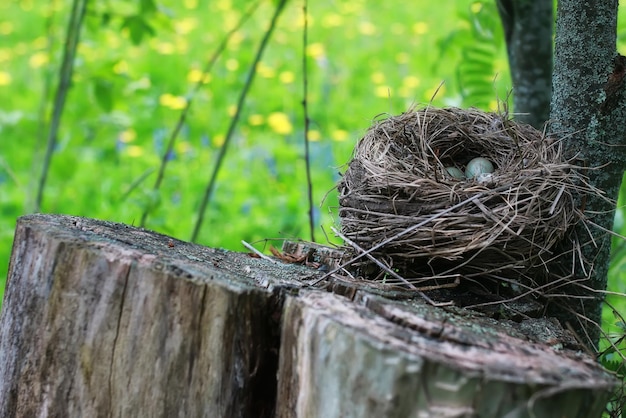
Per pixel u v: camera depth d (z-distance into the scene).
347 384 1.25
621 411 1.41
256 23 3.69
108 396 1.34
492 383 1.22
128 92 2.23
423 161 1.43
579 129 1.45
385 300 1.32
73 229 1.40
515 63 1.60
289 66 3.24
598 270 1.45
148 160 2.56
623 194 1.75
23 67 3.38
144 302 1.33
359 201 1.40
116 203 2.25
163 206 2.22
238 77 3.12
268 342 1.33
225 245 2.16
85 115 2.68
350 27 3.74
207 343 1.32
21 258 1.38
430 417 1.22
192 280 1.32
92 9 1.99
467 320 1.31
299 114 2.90
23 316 1.37
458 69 1.84
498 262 1.38
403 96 2.95
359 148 1.46
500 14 1.62
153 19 1.90
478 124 1.49
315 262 1.46
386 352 1.23
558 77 1.46
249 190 2.42
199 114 2.80
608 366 1.44
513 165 1.42
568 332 1.36
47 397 1.36
